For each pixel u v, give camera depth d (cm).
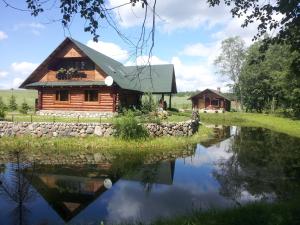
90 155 1733
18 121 2233
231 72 7075
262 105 6894
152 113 2502
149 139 2081
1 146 1875
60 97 2997
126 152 1838
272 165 1571
